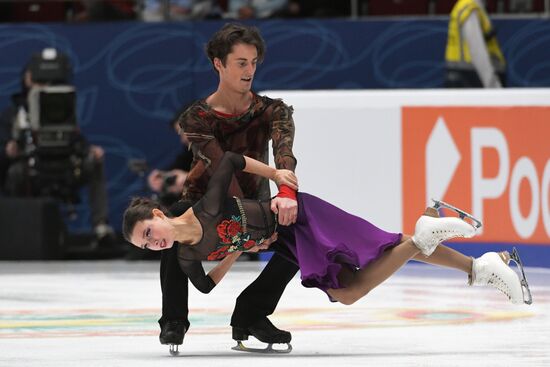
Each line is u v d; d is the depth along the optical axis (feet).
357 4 113.29
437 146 88.33
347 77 111.34
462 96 87.66
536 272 84.33
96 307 68.33
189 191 47.11
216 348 49.96
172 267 47.42
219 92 46.16
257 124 46.83
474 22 99.14
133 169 105.29
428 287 78.23
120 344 51.70
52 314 64.85
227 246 45.24
